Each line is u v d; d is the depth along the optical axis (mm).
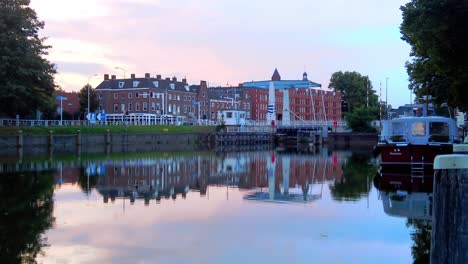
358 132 100062
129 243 13219
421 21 18484
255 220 16297
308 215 17125
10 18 60625
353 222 15883
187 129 94750
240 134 97875
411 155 32531
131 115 109812
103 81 116062
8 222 15805
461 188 6738
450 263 6816
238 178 30656
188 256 12031
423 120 34250
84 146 74125
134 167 38531
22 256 11922
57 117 96188
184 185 26641
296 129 100500
